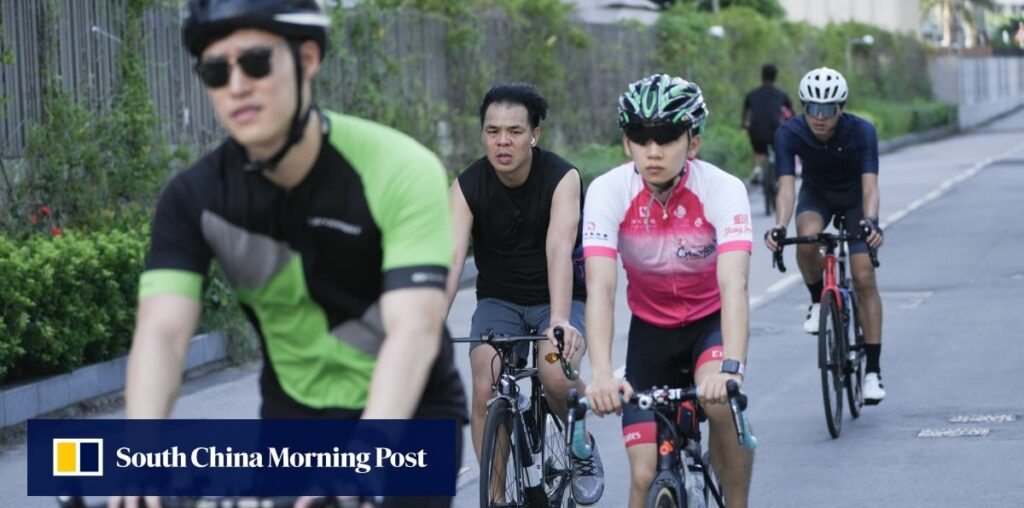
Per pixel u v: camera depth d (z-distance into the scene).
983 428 18.83
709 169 11.40
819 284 21.59
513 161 13.33
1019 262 35.88
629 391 10.45
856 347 20.19
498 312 13.95
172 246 7.32
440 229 7.15
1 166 25.14
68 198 26.55
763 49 82.00
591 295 11.17
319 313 7.49
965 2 194.38
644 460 11.07
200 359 25.17
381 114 40.03
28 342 20.97
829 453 17.83
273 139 6.90
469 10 46.97
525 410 13.27
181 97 30.47
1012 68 161.88
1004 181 60.72
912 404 20.58
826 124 20.27
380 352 7.02
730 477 11.53
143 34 29.03
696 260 11.61
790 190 20.89
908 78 116.19
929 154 83.88
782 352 25.30
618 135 62.25
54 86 26.30
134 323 23.67
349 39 38.81
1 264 20.09
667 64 69.44
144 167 28.34
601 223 11.42
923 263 36.38
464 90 46.88
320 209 7.16
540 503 13.40
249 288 7.46
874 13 134.62
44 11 26.19
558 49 56.19
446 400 7.79
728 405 11.15
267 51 6.76
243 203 7.21
